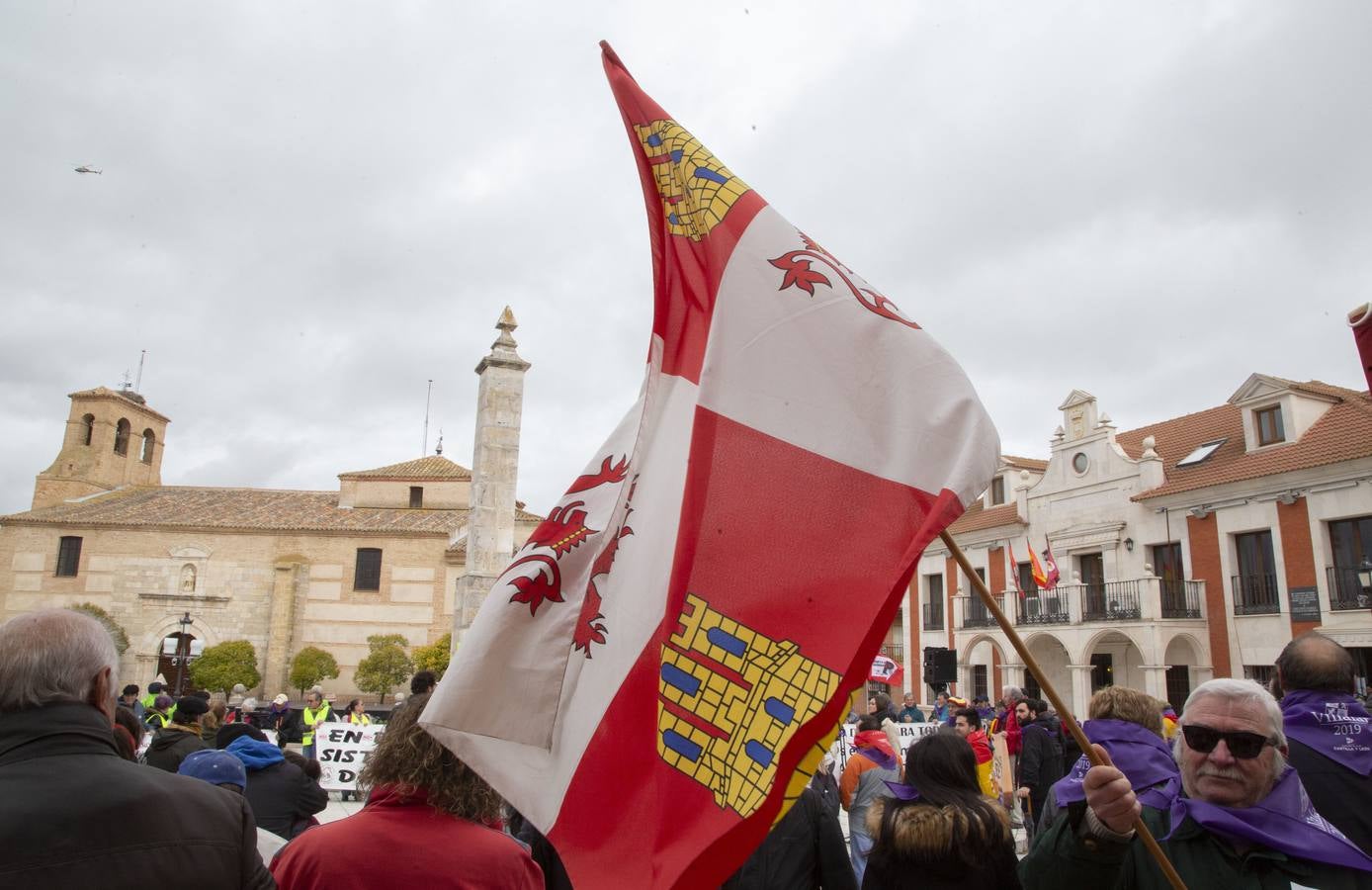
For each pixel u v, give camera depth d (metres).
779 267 2.97
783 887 3.95
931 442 2.59
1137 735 4.26
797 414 2.76
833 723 2.35
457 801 2.83
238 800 2.37
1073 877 2.64
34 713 2.18
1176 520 26.89
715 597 2.61
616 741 2.77
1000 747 12.98
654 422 3.13
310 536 40.22
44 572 40.00
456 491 43.16
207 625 39.41
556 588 3.09
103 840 2.05
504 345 20.17
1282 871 2.63
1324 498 23.28
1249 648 24.59
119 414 47.69
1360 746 3.41
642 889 2.51
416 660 34.97
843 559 2.54
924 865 3.39
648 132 3.42
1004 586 32.22
